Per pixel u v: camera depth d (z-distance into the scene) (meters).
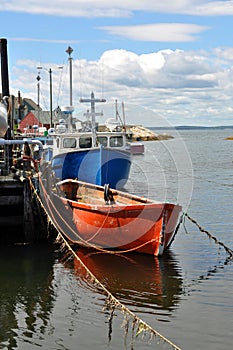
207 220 18.38
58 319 9.85
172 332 9.22
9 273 12.55
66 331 9.35
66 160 17.00
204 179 31.28
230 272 12.50
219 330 9.30
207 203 21.84
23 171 16.77
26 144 17.39
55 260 13.61
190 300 10.70
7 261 13.57
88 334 9.23
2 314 10.11
